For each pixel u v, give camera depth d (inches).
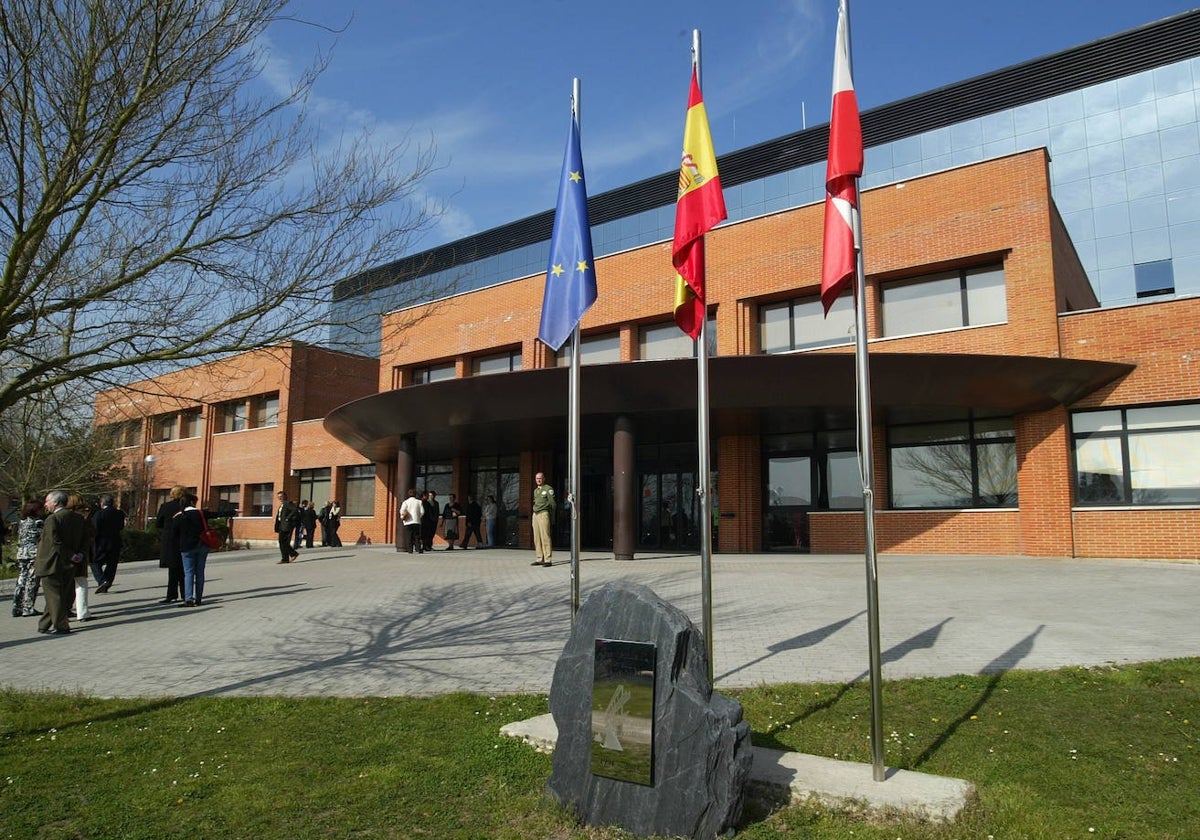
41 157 284.4
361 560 823.1
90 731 240.4
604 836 167.5
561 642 365.7
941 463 760.3
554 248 308.3
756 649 331.3
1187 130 1167.0
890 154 1343.5
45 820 175.6
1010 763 199.2
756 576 566.9
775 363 663.8
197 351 303.6
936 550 738.2
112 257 313.3
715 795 162.9
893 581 530.6
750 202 1390.3
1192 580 509.0
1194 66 1173.7
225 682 302.8
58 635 413.4
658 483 922.7
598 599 184.1
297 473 1396.4
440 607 473.1
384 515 1202.6
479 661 331.0
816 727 229.3
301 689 289.0
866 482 191.8
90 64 273.3
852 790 173.9
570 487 277.6
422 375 1182.9
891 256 778.8
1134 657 297.4
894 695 258.2
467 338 1097.4
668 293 909.8
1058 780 187.9
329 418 970.1
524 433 876.0
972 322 748.0
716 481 858.1
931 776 184.1
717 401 699.4
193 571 509.7
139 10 272.2
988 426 742.5
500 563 733.9
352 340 341.7
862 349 198.5
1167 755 202.7
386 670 318.0
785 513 837.8
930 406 687.7
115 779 200.7
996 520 716.7
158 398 371.6
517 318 1047.0
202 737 233.1
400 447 932.6
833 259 209.8
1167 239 1162.0
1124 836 159.5
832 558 701.3
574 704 182.5
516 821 174.9
